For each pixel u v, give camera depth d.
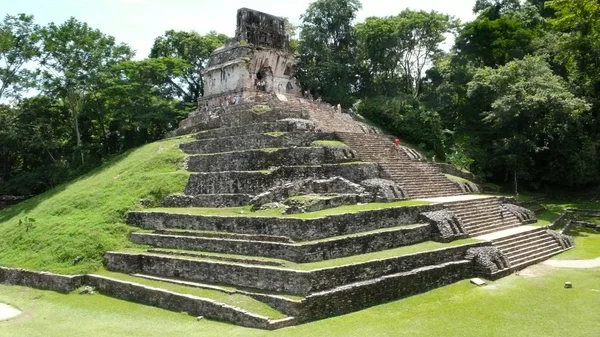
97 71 43.53
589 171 38.56
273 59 43.50
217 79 43.91
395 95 50.53
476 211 26.62
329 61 50.88
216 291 17.34
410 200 25.86
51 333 15.39
